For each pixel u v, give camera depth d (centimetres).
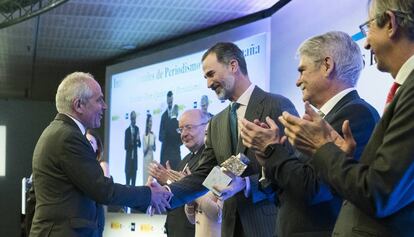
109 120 654
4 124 913
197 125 315
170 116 566
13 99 923
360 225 113
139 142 606
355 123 148
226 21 550
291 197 159
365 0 319
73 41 623
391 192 101
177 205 241
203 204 260
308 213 155
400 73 115
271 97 215
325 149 117
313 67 161
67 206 221
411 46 113
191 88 546
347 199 111
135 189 230
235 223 207
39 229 222
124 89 637
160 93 585
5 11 454
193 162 308
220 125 226
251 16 526
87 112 237
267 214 204
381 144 108
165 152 567
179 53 566
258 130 150
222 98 224
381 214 106
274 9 489
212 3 500
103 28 574
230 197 210
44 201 223
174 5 506
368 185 104
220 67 218
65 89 235
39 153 229
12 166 907
